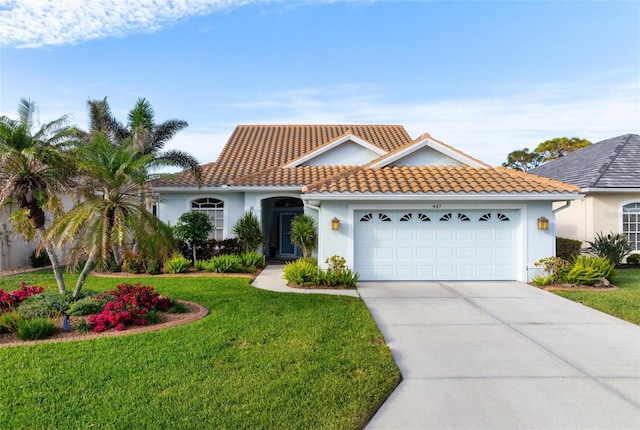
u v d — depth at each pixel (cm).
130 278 1534
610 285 1375
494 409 540
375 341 795
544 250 1447
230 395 554
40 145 1071
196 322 911
